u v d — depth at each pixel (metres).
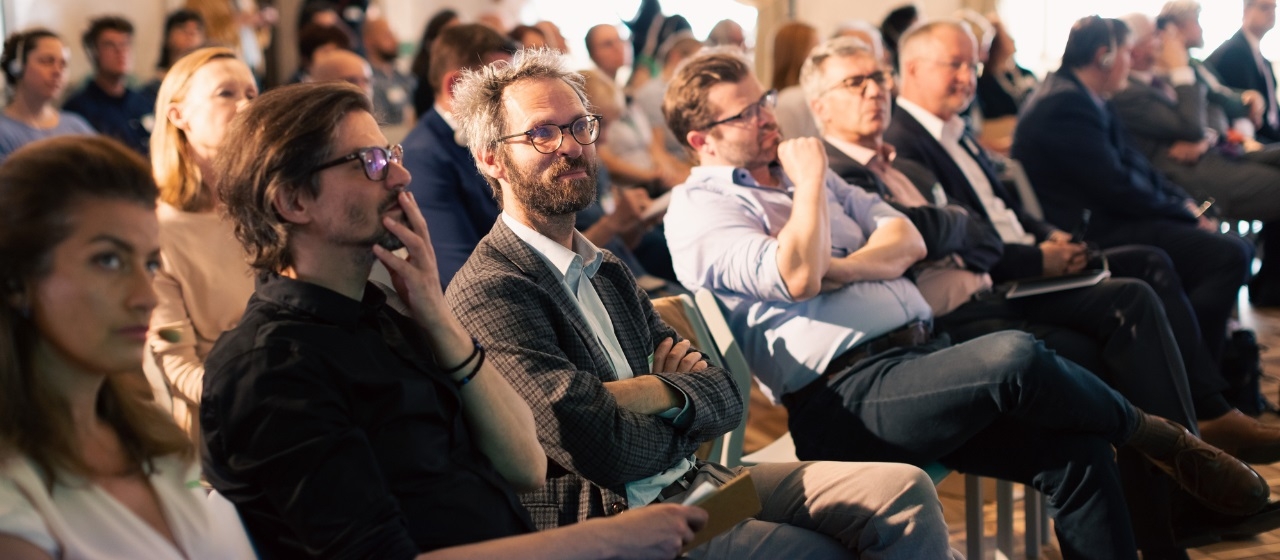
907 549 1.77
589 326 1.81
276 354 1.30
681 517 1.43
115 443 1.21
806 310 2.39
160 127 2.24
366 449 1.29
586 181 1.82
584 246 1.92
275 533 1.31
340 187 1.37
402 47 7.57
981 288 3.00
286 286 1.36
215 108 2.19
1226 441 2.80
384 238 1.43
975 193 3.27
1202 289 3.80
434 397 1.43
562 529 1.34
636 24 6.81
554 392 1.65
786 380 2.40
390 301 1.58
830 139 2.98
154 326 2.10
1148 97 5.11
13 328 1.10
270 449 1.26
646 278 3.52
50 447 1.11
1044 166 4.07
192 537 1.22
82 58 6.21
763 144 2.54
